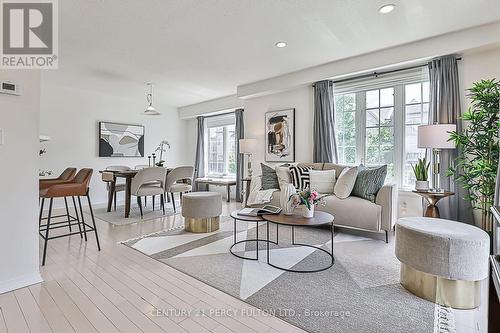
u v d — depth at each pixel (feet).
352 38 10.66
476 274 5.89
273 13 8.75
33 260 7.07
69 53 11.90
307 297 6.37
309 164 14.47
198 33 10.14
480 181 9.48
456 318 5.61
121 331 5.17
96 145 19.34
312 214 8.41
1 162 6.59
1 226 6.57
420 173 10.66
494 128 8.79
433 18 9.14
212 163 23.90
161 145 21.80
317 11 8.65
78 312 5.78
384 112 13.19
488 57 10.21
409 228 6.58
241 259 8.66
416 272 6.48
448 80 10.71
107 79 15.97
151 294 6.52
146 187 14.96
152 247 9.80
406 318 5.57
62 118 17.75
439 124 9.99
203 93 19.51
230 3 8.17
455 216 10.61
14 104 6.82
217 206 11.99
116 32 9.98
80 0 7.92
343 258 8.73
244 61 13.16
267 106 17.33
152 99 21.35
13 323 5.39
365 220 10.56
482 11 8.72
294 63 13.52
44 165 17.03
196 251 9.39
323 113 14.34
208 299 6.31
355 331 5.17
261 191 13.75
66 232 11.57
